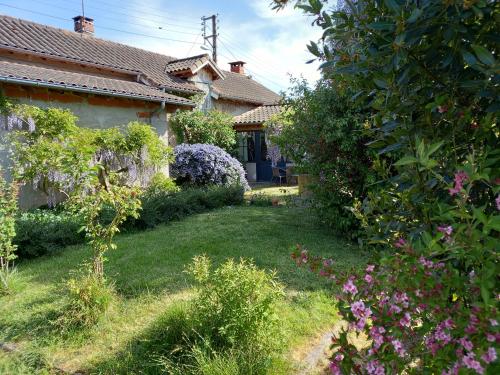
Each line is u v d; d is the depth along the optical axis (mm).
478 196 1600
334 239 6020
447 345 1299
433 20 1379
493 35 1409
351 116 5254
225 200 9578
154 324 3141
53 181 7312
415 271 1329
